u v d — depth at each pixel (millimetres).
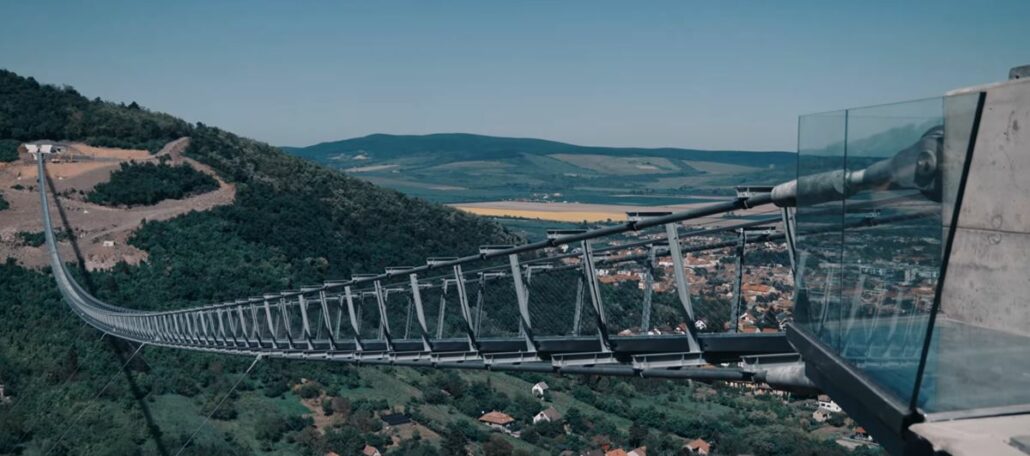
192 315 56125
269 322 42125
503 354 21750
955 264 8750
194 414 52656
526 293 22922
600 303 17859
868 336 7512
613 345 17812
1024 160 7785
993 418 6598
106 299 77688
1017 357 7199
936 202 6383
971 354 7098
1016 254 7895
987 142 8289
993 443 5848
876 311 7344
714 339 15359
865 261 7625
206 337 50219
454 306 55812
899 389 6820
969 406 6805
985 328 8133
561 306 34031
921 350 6457
